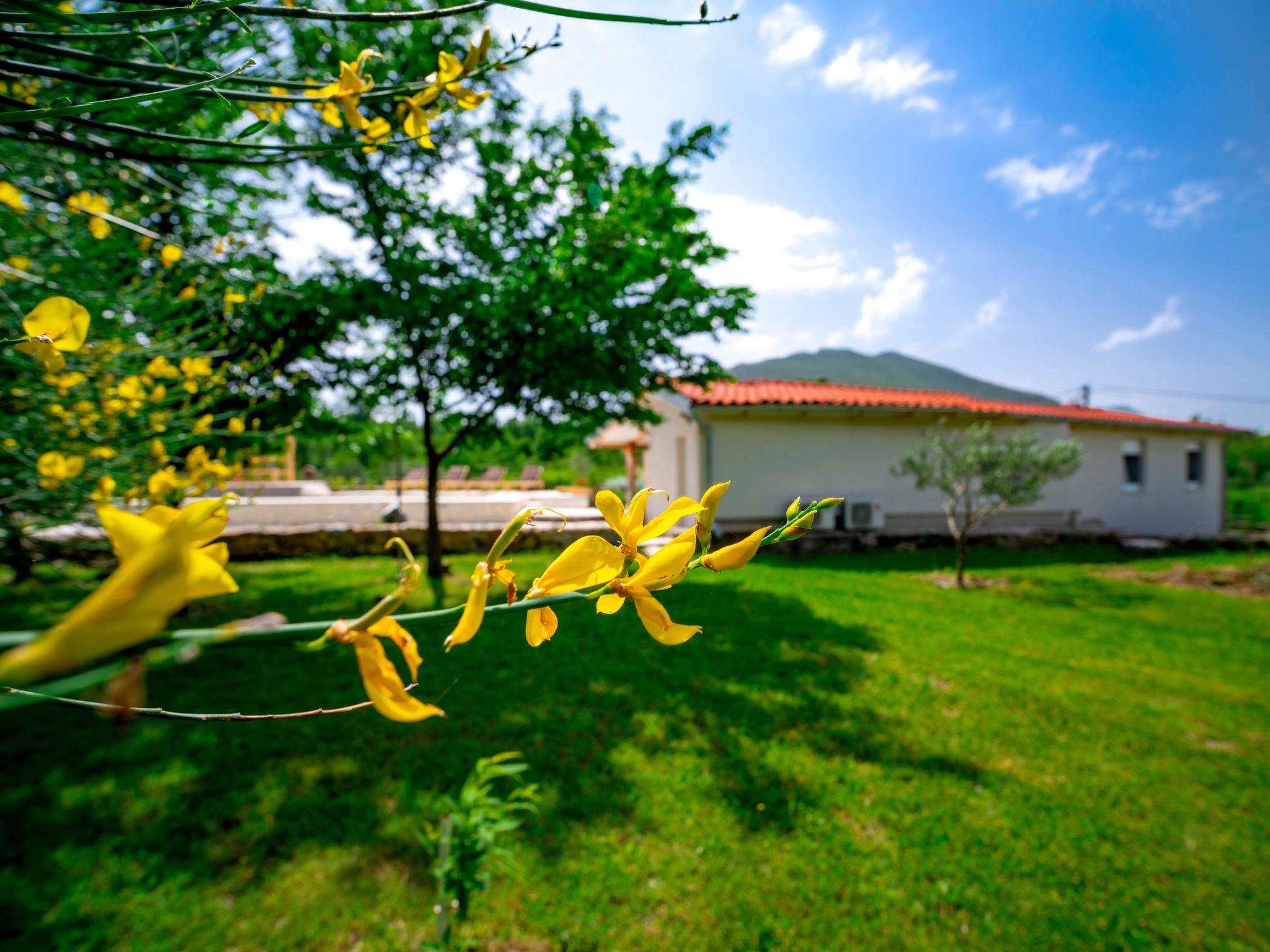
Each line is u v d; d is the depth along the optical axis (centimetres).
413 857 241
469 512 1220
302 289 542
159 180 183
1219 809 300
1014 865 256
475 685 402
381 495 1572
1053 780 319
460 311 628
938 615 629
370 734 330
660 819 271
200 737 321
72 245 196
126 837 245
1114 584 858
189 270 263
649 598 47
